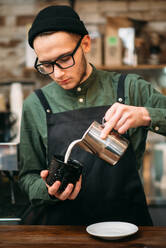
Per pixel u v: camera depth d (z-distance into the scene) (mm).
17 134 3119
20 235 1163
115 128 1212
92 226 1193
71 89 1504
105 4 3783
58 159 1233
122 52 3525
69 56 1295
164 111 1278
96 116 1493
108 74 1588
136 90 1525
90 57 3475
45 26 1266
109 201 1435
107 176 1452
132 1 3762
